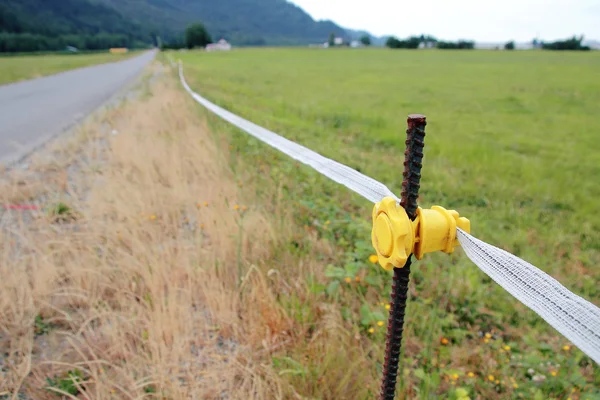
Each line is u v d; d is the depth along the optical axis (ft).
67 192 13.42
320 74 83.20
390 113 36.88
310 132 26.13
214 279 8.57
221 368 6.75
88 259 9.07
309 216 12.62
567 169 19.98
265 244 10.07
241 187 13.66
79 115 29.27
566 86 59.52
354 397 6.39
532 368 7.34
